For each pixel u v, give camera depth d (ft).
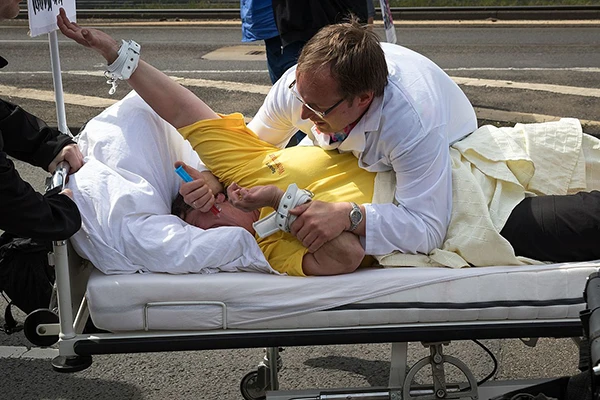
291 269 8.08
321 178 8.58
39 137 8.69
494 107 23.65
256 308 7.73
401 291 7.81
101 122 9.06
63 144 8.68
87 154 8.86
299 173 8.61
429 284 7.82
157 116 9.36
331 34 7.75
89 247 7.91
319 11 13.87
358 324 7.84
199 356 11.80
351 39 7.66
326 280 7.83
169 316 7.72
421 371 11.40
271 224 8.18
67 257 7.52
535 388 7.39
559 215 8.21
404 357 8.02
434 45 35.99
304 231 7.88
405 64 8.49
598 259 8.29
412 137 7.98
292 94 8.67
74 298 8.14
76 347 7.55
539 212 8.28
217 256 8.04
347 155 8.69
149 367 11.53
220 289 7.73
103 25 45.32
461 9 44.39
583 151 9.09
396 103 8.01
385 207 8.10
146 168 8.78
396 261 8.16
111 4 49.19
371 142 8.24
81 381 11.18
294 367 11.41
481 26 41.68
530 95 25.17
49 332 7.92
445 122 8.33
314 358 11.65
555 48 34.50
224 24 44.86
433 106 8.18
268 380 9.72
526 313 7.84
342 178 8.54
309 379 11.12
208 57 33.45
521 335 7.77
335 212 7.91
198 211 8.81
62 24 8.93
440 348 7.88
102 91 26.35
